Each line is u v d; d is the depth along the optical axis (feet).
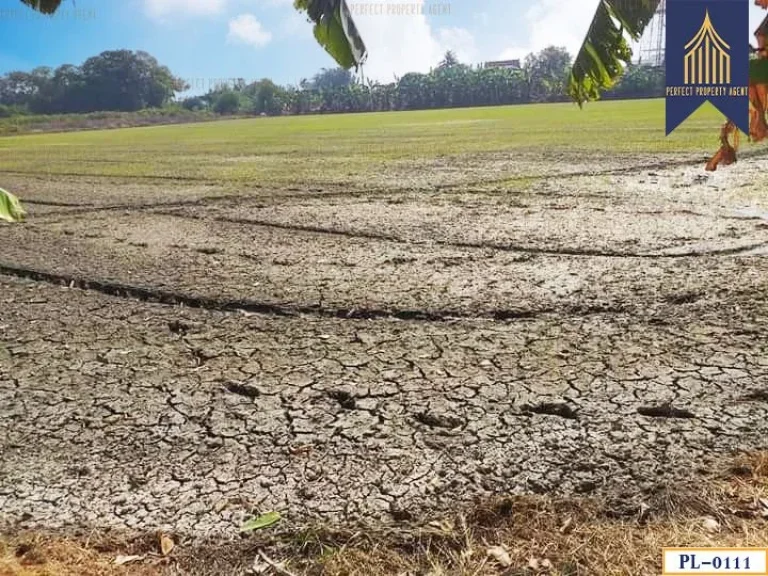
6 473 10.11
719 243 22.20
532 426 10.97
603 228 25.00
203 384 12.92
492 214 28.55
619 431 10.71
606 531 8.32
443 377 12.86
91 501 9.43
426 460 10.14
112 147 91.76
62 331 16.05
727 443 10.24
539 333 14.92
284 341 14.98
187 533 8.70
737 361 12.99
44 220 30.89
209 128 147.95
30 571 8.00
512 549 8.09
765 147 44.68
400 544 8.29
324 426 11.23
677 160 42.91
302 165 52.85
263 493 9.49
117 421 11.59
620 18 9.33
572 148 54.65
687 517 8.55
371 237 25.09
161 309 17.60
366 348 14.43
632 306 16.47
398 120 131.85
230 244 24.72
